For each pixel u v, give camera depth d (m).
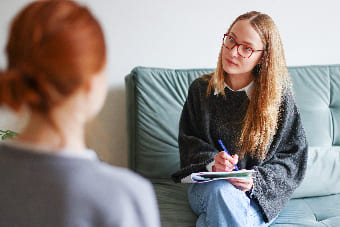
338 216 1.33
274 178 1.27
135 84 1.62
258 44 1.22
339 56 1.92
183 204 1.42
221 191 1.16
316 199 1.48
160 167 1.62
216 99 1.36
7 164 0.46
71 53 0.43
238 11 1.82
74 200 0.45
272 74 1.26
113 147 1.91
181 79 1.67
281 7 1.83
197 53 1.84
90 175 0.46
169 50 1.82
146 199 0.48
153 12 1.76
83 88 0.46
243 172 1.11
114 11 1.74
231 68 1.25
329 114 1.70
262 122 1.29
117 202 0.46
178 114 1.64
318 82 1.72
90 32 0.45
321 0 1.83
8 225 0.47
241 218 1.16
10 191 0.46
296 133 1.37
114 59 1.80
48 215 0.46
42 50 0.43
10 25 0.47
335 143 1.70
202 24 1.81
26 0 1.67
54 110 0.46
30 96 0.44
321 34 1.88
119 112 1.86
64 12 0.45
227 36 1.28
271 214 1.25
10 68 0.45
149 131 1.62
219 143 1.37
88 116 0.50
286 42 1.88
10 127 1.72
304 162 1.36
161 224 1.27
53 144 0.47
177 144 1.64
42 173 0.45
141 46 1.80
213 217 1.16
